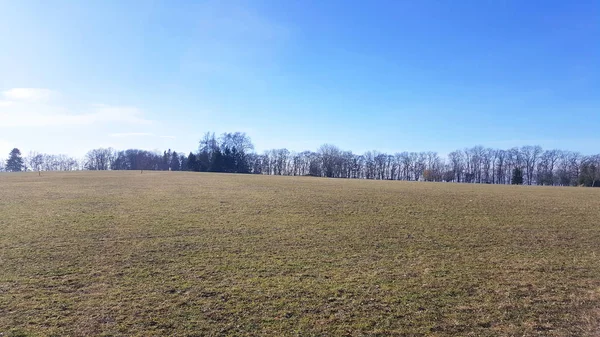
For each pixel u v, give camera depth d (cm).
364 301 677
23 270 841
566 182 9531
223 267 882
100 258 945
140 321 586
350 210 1852
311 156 12369
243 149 11600
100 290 720
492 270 880
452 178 11412
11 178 4725
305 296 699
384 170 12044
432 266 909
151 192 2755
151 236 1213
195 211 1772
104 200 2203
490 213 1792
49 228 1327
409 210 1864
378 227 1411
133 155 13438
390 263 932
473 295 713
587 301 686
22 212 1709
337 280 794
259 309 637
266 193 2745
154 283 764
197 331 556
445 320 601
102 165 13475
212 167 10488
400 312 630
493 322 595
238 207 1930
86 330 555
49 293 702
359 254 1016
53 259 933
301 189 3175
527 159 10531
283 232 1302
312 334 550
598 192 3462
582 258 998
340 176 11912
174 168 13138
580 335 553
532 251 1073
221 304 657
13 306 638
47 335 539
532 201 2392
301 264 914
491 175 11025
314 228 1380
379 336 546
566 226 1470
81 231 1280
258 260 945
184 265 895
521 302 679
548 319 607
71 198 2308
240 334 548
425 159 11900
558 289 751
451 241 1188
